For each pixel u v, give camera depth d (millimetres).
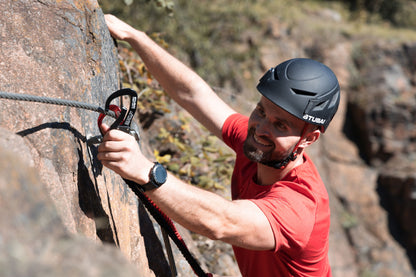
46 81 1283
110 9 3977
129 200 1684
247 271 1809
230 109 2105
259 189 1768
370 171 10289
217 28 9133
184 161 3271
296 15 10750
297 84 1561
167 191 1218
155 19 6883
